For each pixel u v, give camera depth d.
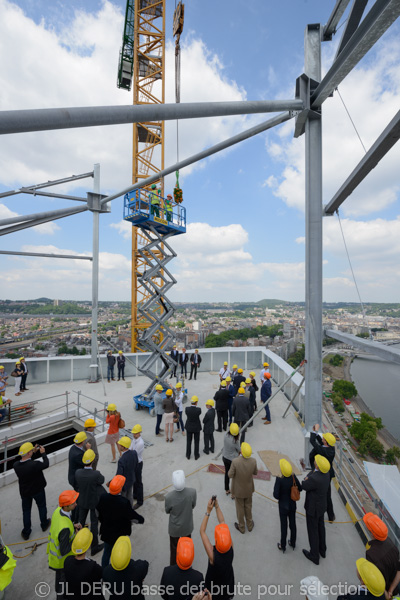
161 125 33.59
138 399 10.80
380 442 63.41
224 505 5.62
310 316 6.68
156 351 10.98
